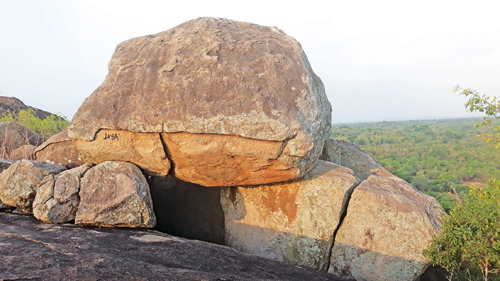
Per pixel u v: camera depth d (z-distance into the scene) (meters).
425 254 5.10
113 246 4.20
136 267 3.54
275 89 5.34
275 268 4.78
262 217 6.23
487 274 5.09
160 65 5.82
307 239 5.84
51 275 3.05
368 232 5.49
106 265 3.44
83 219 4.91
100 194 5.12
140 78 5.68
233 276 3.91
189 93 5.27
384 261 5.37
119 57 6.24
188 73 5.50
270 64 5.63
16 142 8.62
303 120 5.21
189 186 7.58
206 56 5.69
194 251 4.56
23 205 5.26
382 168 7.21
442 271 5.99
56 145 6.40
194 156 5.38
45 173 5.36
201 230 7.21
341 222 5.84
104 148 5.55
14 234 4.13
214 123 5.02
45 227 4.72
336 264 5.70
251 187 6.36
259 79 5.44
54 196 5.02
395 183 6.21
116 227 5.09
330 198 5.78
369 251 5.46
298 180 6.02
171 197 7.65
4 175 5.24
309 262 5.80
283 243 5.98
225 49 5.85
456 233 4.90
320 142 5.57
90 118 5.47
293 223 5.96
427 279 6.07
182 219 7.43
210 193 7.29
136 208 5.12
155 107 5.25
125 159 5.66
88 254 3.69
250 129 5.00
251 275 4.18
